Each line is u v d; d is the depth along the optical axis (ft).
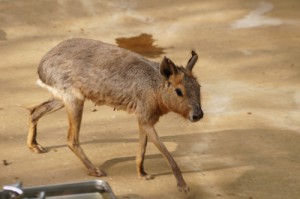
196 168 51.75
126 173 50.52
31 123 52.80
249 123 60.75
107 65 48.85
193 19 91.45
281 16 92.07
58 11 89.56
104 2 94.27
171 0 98.12
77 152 50.26
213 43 83.25
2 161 51.85
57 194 35.50
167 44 82.74
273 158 53.62
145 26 88.63
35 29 84.23
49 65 50.24
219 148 55.42
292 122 61.26
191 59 48.26
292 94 67.97
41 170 50.60
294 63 76.43
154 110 48.19
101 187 35.96
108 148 54.80
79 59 49.47
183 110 46.88
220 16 92.43
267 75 73.15
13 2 89.86
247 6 95.96
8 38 81.05
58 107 52.19
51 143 55.57
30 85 68.44
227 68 75.20
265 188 48.75
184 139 57.16
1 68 72.59
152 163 52.49
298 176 50.62
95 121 60.29
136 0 96.78
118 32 86.17
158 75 47.88
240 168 51.83
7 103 63.62
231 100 66.39
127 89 48.34
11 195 33.58
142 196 46.96
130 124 59.93
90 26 87.15
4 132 57.11
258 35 85.71
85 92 49.55
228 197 47.32
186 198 47.06
